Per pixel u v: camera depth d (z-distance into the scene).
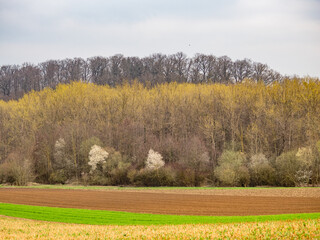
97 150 99.25
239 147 102.62
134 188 87.50
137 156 101.44
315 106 102.06
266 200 61.53
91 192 79.44
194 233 28.22
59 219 42.59
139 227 33.62
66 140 107.62
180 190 81.50
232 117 106.44
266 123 105.31
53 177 103.12
